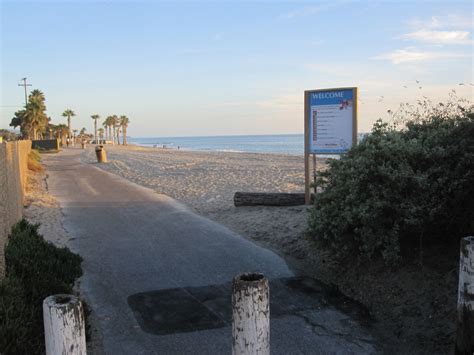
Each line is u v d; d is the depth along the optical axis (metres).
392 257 4.95
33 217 10.10
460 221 4.93
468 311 3.46
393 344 4.15
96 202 12.35
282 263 6.41
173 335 4.31
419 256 5.26
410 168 5.04
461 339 3.53
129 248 7.30
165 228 8.72
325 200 5.98
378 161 5.30
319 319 4.65
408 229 5.09
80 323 2.72
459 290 3.56
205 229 8.55
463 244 3.48
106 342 4.20
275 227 8.19
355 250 5.59
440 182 4.84
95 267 6.35
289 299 5.17
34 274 4.89
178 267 6.29
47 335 2.70
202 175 20.81
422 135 5.64
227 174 21.16
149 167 27.05
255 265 6.34
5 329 3.59
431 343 4.08
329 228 5.57
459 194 4.77
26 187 15.48
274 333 4.36
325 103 9.04
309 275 5.95
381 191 5.16
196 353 3.99
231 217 9.56
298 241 7.20
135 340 4.23
